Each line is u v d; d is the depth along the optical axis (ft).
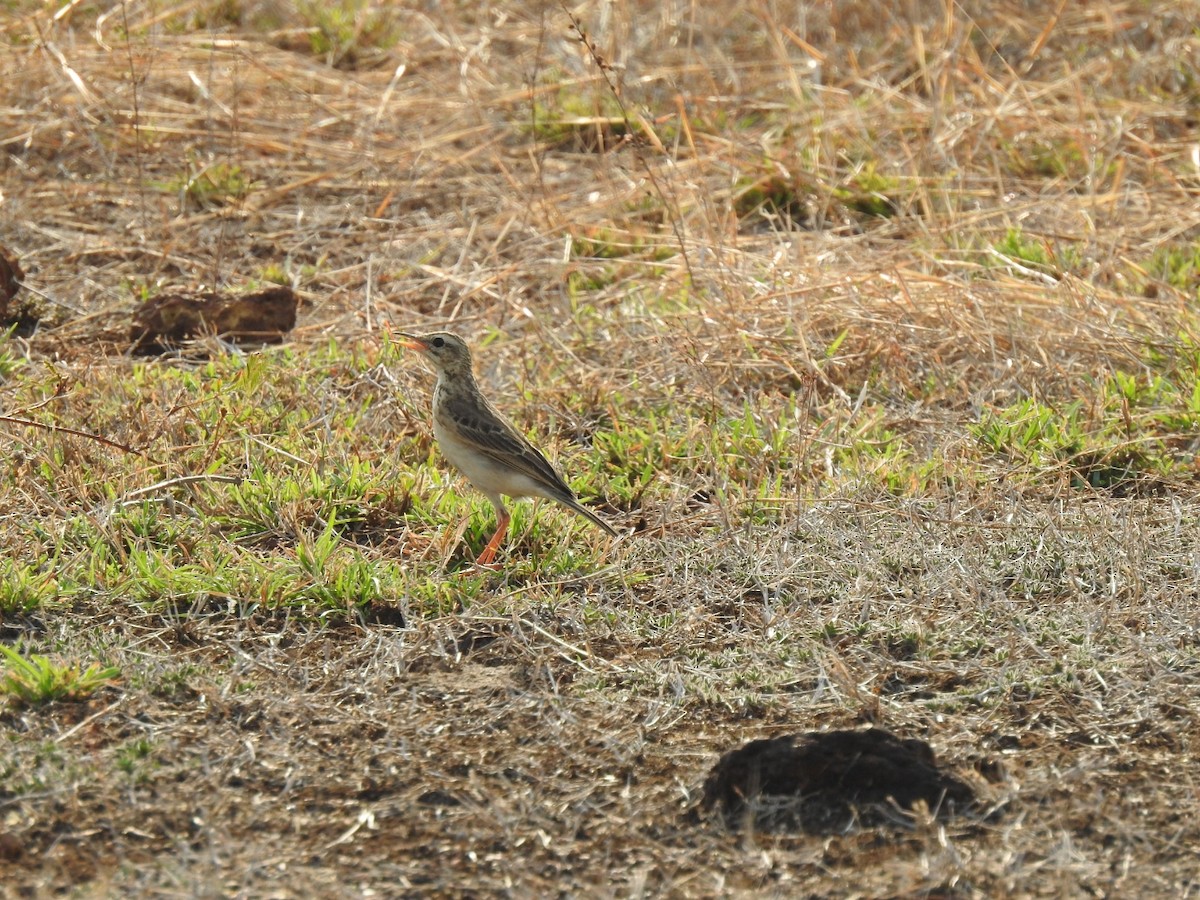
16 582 32.68
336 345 48.37
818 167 61.31
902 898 23.44
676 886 23.85
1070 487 39.70
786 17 75.46
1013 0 76.28
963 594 33.45
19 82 66.90
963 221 56.65
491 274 54.70
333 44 74.18
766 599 33.55
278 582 33.32
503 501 38.58
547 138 66.80
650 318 49.52
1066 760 27.22
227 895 23.38
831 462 40.60
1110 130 63.57
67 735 27.84
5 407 42.42
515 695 29.78
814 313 48.78
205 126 66.44
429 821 25.57
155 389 43.19
